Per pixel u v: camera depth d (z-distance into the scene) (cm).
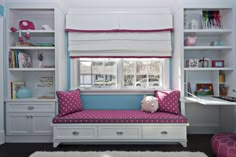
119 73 346
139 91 334
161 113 293
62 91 307
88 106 338
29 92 325
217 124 343
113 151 259
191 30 306
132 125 276
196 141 302
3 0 301
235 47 304
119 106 338
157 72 349
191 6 301
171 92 305
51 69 307
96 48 329
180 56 302
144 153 253
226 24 318
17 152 264
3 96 301
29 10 317
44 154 251
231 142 220
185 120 273
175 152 256
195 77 342
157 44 329
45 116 302
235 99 273
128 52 330
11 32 313
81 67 350
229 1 303
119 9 332
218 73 320
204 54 342
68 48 332
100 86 350
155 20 330
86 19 331
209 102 257
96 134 278
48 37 341
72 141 278
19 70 312
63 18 330
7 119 302
